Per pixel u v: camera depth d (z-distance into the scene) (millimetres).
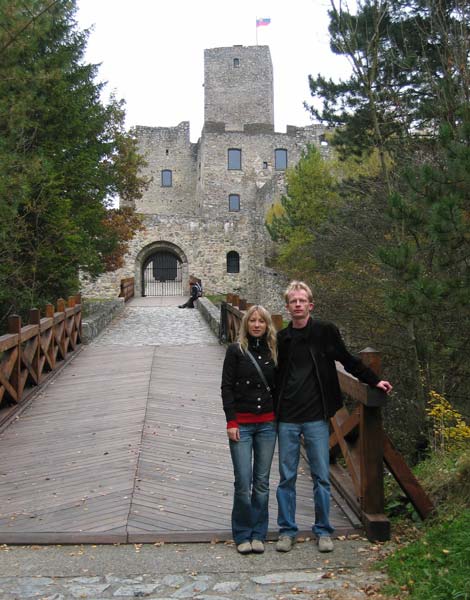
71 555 3930
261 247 31562
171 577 3586
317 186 21641
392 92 9969
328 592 3322
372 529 4090
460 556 3367
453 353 7469
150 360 10742
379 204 11633
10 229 11539
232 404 4059
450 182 5938
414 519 4438
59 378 9477
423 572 3348
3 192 10211
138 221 23484
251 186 43312
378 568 3627
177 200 46688
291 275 19234
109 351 11969
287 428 4090
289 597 3273
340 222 12891
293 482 4094
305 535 4230
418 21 10750
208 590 3402
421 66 9617
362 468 4281
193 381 9062
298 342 4125
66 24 14391
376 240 11594
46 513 4543
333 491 5012
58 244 13555
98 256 17578
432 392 7070
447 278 6242
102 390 8523
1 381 7035
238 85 48438
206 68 48531
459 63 7465
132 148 21453
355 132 13328
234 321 11844
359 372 4086
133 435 6355
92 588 3438
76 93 14922
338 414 5016
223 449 6020
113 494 4855
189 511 4574
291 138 44000
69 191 14773
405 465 4270
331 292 12375
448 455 5613
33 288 12977
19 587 3451
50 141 13898
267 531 4242
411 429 7836
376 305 10945
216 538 4168
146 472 5328
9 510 4613
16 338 7547
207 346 12516
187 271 31453
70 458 5746
